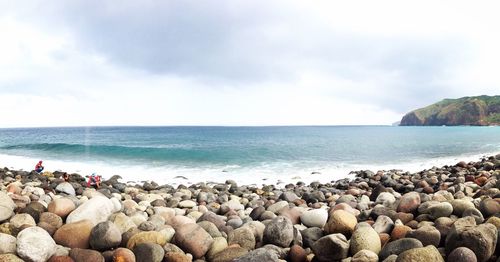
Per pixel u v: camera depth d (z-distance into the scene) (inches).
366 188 589.9
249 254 200.7
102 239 230.4
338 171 882.8
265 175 821.2
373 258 203.9
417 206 298.4
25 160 1181.7
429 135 3211.1
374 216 295.4
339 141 2359.7
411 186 545.0
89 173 848.3
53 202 283.3
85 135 4192.9
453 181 551.8
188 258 221.5
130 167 976.9
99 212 274.4
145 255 218.7
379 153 1406.3
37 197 381.1
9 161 1147.9
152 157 1245.1
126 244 237.0
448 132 4047.7
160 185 671.8
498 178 485.1
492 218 230.8
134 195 515.2
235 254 224.7
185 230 243.4
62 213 277.9
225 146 1911.9
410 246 205.9
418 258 181.0
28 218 256.2
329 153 1407.5
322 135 3634.4
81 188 502.6
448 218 248.7
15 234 243.8
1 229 243.9
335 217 255.8
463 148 1662.2
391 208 322.7
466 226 214.7
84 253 215.5
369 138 2763.3
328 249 219.1
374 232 228.7
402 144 1962.4
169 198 465.7
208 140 2807.6
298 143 2161.7
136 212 318.0
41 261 203.3
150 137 3531.0
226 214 359.9
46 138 3341.5
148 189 590.9
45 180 631.8
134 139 3068.4
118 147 1578.5
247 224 273.1
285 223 249.8
